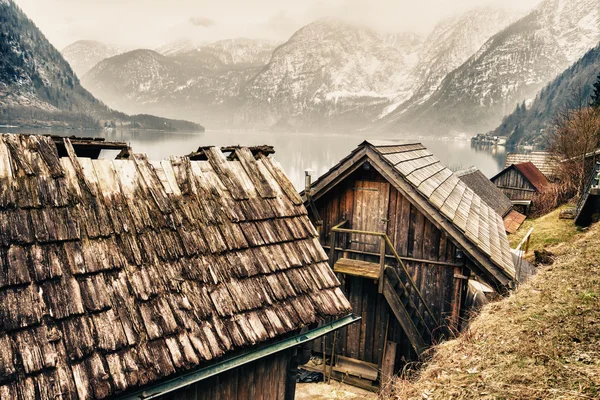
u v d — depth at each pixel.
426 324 11.74
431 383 6.77
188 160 6.82
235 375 5.88
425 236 11.73
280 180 7.72
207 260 5.84
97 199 5.48
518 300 8.90
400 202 12.02
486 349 7.20
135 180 6.00
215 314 5.43
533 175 41.22
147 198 5.94
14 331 4.20
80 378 4.22
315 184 12.36
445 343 8.82
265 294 6.00
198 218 6.19
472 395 5.96
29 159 5.28
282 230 6.93
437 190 12.20
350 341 12.66
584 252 11.36
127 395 4.55
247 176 7.30
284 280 6.35
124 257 5.23
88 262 4.93
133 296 5.01
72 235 5.00
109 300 4.81
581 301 7.80
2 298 4.31
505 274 10.29
